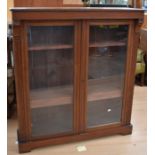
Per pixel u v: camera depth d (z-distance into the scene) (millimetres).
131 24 2033
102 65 2176
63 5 2742
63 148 2145
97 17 1879
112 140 2273
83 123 2189
